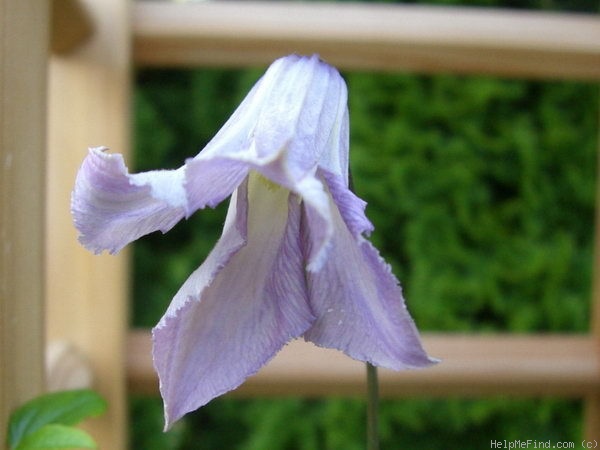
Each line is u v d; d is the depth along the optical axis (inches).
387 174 18.0
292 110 4.8
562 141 17.9
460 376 9.3
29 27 6.3
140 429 18.9
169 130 19.7
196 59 9.0
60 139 8.2
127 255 8.4
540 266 17.6
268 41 8.7
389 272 4.3
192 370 4.9
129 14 8.3
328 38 8.7
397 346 4.5
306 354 9.1
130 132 8.4
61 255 8.3
